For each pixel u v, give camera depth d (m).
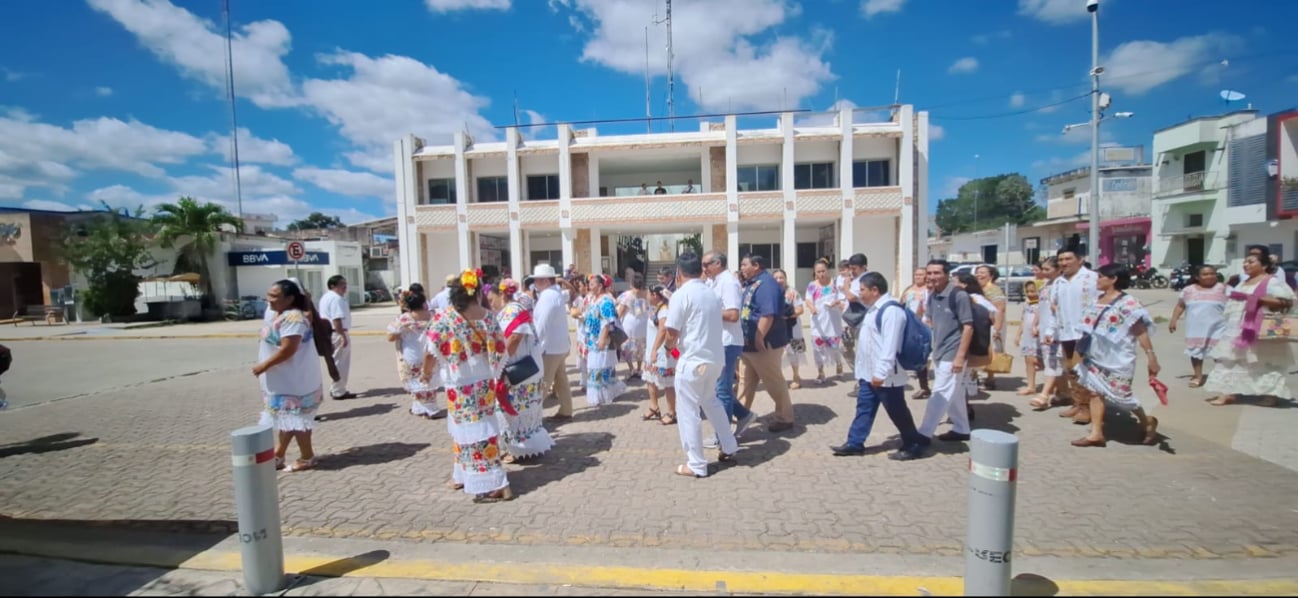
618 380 7.74
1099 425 5.32
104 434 6.55
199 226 25.94
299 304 5.11
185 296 25.98
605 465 5.12
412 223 27.86
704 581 3.16
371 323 21.33
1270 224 24.64
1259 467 4.76
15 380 10.60
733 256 25.77
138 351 15.14
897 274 26.62
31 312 24.48
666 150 26.84
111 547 3.75
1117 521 3.84
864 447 5.48
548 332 6.43
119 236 24.48
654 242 31.86
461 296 4.32
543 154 27.19
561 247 30.88
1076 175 37.62
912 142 25.03
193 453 5.82
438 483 4.77
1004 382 8.41
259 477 3.12
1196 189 27.91
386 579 3.26
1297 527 3.73
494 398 4.46
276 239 29.98
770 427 6.05
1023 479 4.58
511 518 4.05
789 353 8.20
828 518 3.95
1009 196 69.81
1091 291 6.01
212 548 3.73
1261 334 6.46
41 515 4.30
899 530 3.76
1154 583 3.10
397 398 8.17
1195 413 6.39
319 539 3.78
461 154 27.06
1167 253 30.02
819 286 8.67
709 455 5.36
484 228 27.25
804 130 25.88
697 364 4.66
